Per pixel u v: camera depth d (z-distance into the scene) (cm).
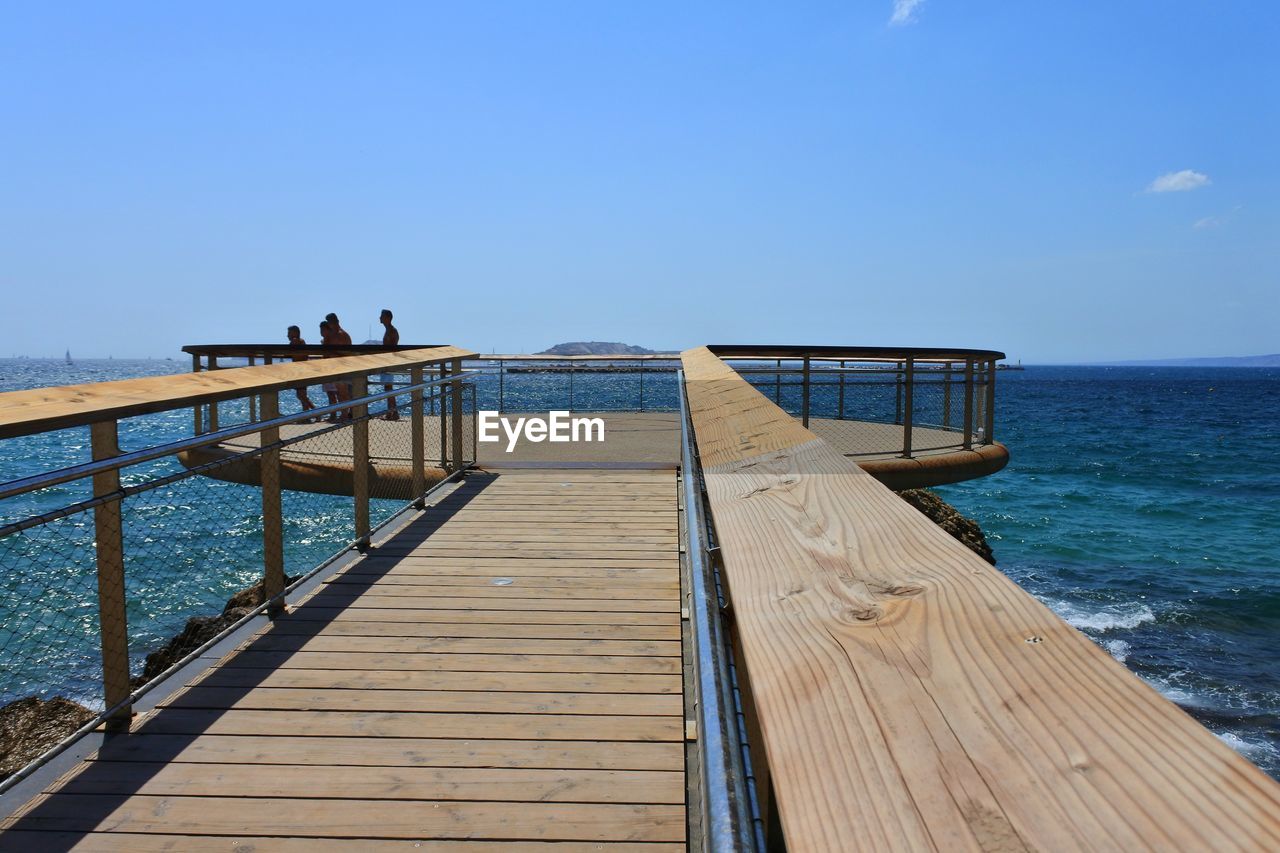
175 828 231
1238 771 47
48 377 10638
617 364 1064
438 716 294
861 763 54
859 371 819
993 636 68
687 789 250
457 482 689
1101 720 54
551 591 421
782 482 130
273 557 390
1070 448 3541
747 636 72
